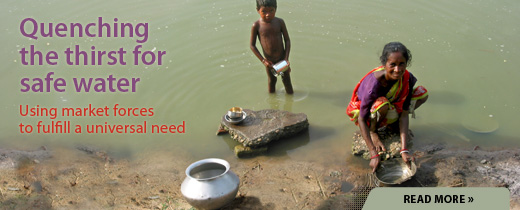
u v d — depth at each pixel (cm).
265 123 575
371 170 517
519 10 830
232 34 806
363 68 709
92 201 482
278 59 620
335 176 512
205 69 726
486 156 526
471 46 738
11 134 610
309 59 736
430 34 774
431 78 671
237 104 652
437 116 604
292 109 636
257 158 551
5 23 850
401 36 771
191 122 623
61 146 588
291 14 855
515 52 718
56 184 514
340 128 596
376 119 516
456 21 806
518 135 565
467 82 662
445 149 544
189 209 455
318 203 466
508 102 621
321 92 668
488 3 859
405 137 510
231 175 437
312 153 554
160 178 523
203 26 832
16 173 535
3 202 482
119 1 930
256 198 475
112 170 542
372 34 783
